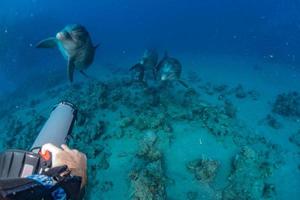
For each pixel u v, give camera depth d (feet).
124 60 82.02
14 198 2.94
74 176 4.02
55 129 7.01
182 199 28.37
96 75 67.10
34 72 83.05
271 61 77.87
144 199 25.89
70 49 16.46
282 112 46.65
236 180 30.22
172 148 32.68
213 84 57.88
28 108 54.65
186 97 44.45
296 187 31.86
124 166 30.89
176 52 88.07
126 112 38.88
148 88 43.88
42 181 3.49
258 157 32.50
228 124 36.73
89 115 39.63
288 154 36.70
